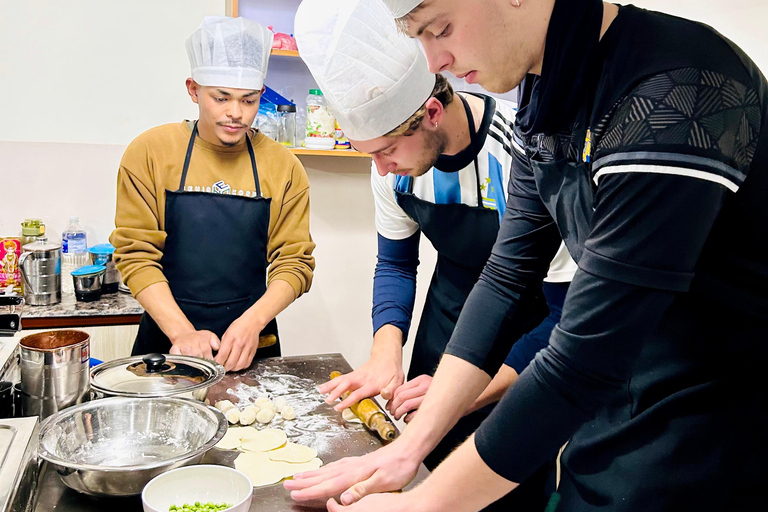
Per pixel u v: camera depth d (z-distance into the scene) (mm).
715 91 651
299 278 1985
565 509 1005
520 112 970
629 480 894
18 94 2580
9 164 2607
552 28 758
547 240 1169
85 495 972
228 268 2018
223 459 1128
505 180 1530
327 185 3062
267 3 2822
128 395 1180
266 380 1558
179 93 2771
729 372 833
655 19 736
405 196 1680
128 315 2387
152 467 912
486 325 1174
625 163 672
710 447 839
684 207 648
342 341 3217
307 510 966
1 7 2506
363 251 3176
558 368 749
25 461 879
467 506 831
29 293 2354
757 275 782
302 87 2924
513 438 786
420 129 1277
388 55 1185
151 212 1941
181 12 2713
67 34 2594
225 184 2016
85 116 2670
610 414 940
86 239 2664
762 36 1896
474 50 762
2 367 1133
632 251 675
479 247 1650
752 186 733
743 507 833
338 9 1206
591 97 793
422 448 1088
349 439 1234
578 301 736
